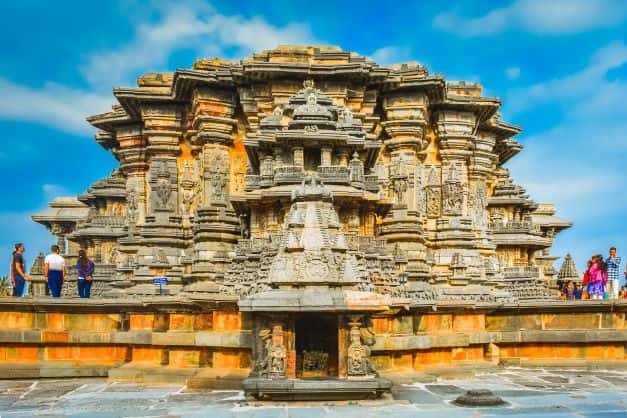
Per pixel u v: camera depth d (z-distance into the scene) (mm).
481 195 35594
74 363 20766
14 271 23516
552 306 21766
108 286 34844
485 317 22219
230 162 29359
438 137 31969
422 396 15062
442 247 31031
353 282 14328
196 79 28109
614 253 26188
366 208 19781
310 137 18719
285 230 15023
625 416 12859
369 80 28391
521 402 14477
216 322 17484
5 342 20484
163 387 17234
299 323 14711
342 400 13805
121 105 32125
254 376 14430
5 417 13219
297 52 28047
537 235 40531
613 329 21359
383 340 17125
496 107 31703
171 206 30688
